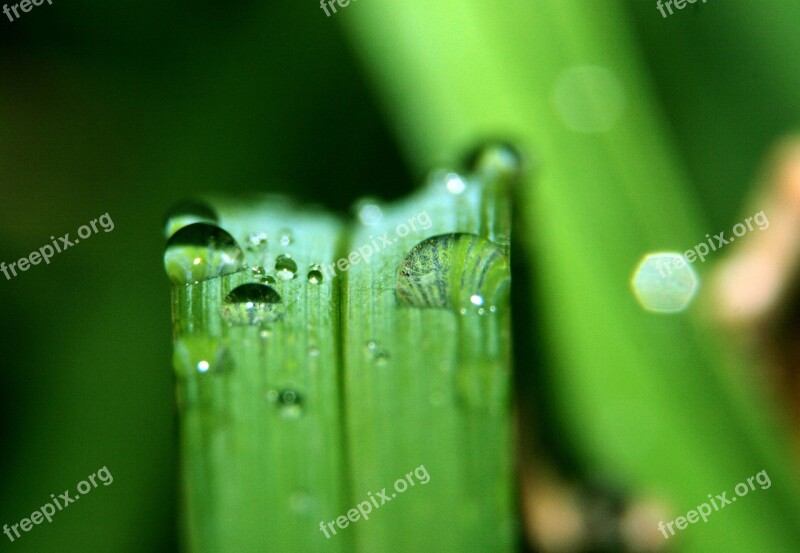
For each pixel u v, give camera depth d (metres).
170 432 0.09
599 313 0.09
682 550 0.09
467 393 0.08
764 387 0.09
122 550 0.09
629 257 0.09
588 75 0.09
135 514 0.09
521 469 0.09
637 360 0.09
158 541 0.09
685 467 0.09
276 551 0.08
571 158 0.09
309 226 0.08
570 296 0.09
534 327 0.09
